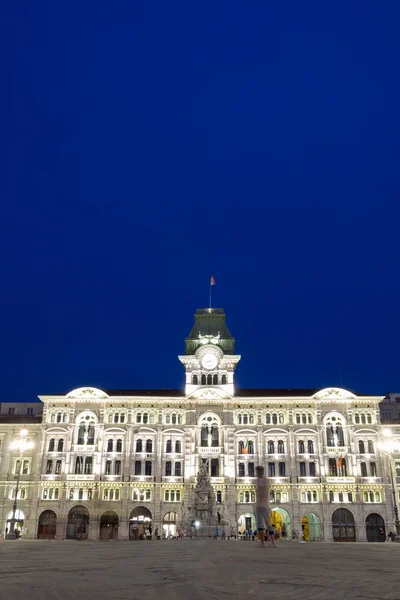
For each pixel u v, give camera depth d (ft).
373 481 367.86
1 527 365.61
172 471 375.25
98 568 48.70
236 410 388.16
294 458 374.43
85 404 387.75
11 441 383.86
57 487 371.35
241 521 366.02
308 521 376.89
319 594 32.01
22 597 29.60
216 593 32.22
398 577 42.22
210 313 428.56
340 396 386.52
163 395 407.23
